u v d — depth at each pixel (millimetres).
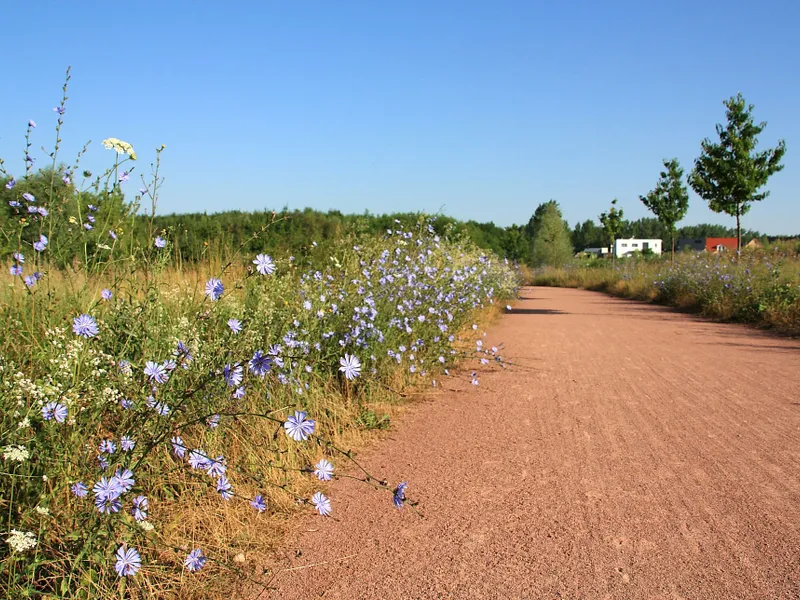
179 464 3250
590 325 13055
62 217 4277
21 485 2693
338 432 4855
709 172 20781
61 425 2932
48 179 4156
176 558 2920
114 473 2658
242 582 2904
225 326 4367
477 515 3625
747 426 5336
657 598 2793
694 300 16984
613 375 7527
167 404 3131
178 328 3758
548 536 3377
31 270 4094
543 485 4066
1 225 4176
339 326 5664
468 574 2996
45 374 3248
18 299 3893
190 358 3332
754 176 20109
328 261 7848
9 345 3484
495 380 7195
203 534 3176
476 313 11922
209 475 3279
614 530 3439
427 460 4516
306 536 3373
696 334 11438
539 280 38719
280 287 5793
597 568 3051
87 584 2506
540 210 59938
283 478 3818
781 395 6422
